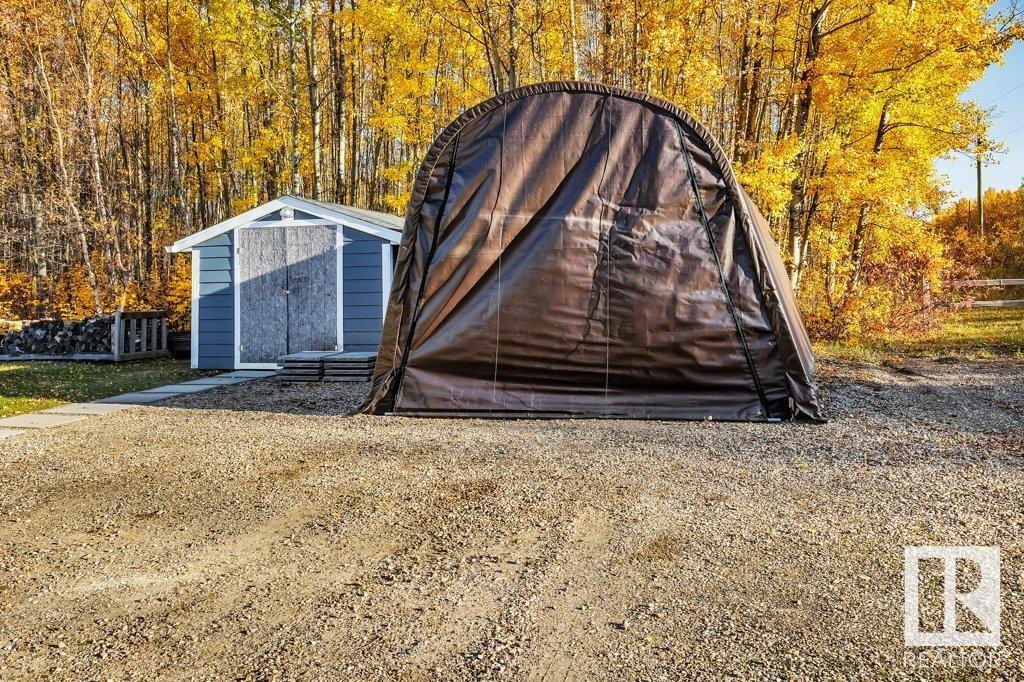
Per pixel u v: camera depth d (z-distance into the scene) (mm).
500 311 7375
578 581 3232
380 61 22141
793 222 14250
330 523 4059
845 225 17078
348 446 6008
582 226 7367
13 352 14711
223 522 4102
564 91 7434
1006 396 8383
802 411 7098
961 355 12750
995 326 16922
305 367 10422
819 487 4668
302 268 12273
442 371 7500
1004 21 12531
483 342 7414
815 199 14883
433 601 3051
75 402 8898
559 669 2492
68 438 6559
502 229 7379
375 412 7527
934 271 15961
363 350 12039
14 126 21609
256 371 12289
